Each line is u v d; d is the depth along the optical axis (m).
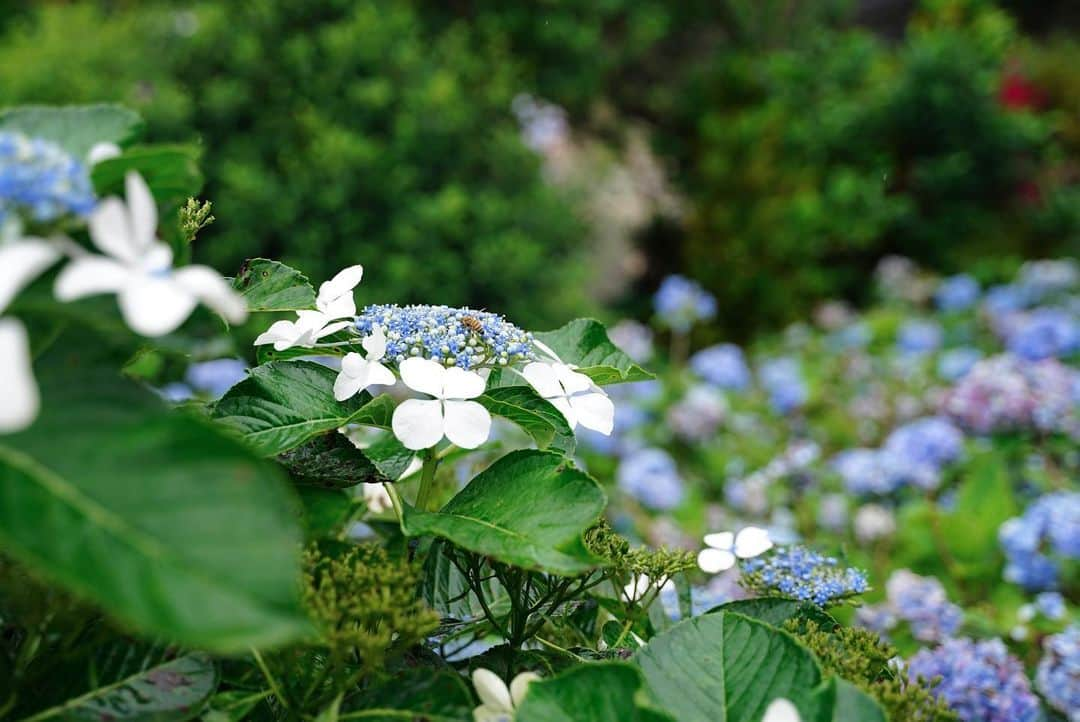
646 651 1.07
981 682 1.91
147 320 0.70
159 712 0.94
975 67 7.98
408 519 1.05
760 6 9.45
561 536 0.98
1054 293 5.78
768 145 8.13
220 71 5.50
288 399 1.15
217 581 0.67
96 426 0.72
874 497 3.44
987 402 3.53
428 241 5.39
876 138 8.10
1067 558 2.72
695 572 2.49
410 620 0.99
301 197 5.23
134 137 0.91
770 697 1.02
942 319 6.17
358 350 1.20
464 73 6.13
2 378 0.61
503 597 1.40
